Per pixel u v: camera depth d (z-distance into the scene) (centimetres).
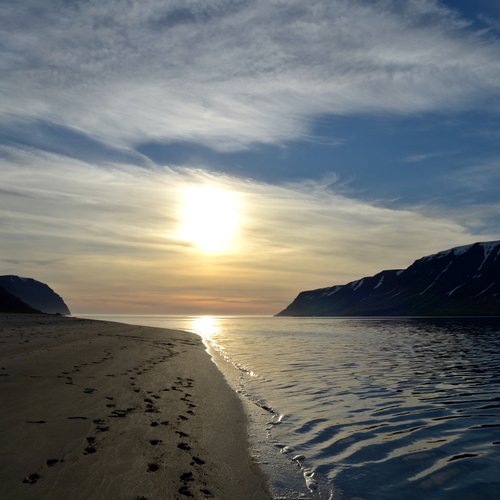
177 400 1469
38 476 745
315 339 6138
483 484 885
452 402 1725
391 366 2925
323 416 1450
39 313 8944
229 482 825
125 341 3553
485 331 8219
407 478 914
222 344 4969
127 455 878
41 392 1345
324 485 864
